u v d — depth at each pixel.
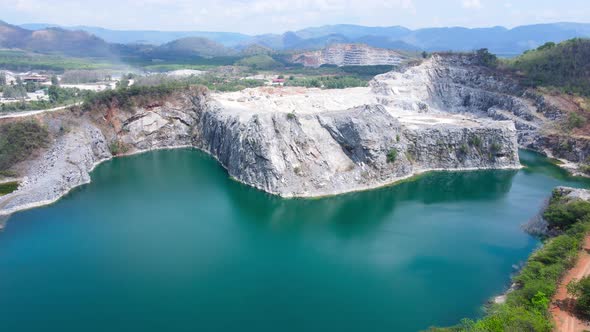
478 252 84.75
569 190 94.50
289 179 116.69
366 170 123.94
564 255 70.75
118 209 107.06
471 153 139.12
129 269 78.38
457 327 57.47
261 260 81.94
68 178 121.06
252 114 141.12
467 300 68.50
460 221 100.12
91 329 61.59
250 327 61.94
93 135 147.75
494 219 101.12
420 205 110.31
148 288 72.25
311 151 121.69
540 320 53.53
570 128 153.62
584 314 57.22
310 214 104.75
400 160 130.38
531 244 87.94
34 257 82.69
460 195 117.25
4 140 127.38
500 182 127.19
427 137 138.00
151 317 64.38
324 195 116.06
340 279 75.06
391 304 67.56
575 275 66.00
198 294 70.44
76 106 151.88
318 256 83.62
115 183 126.94
